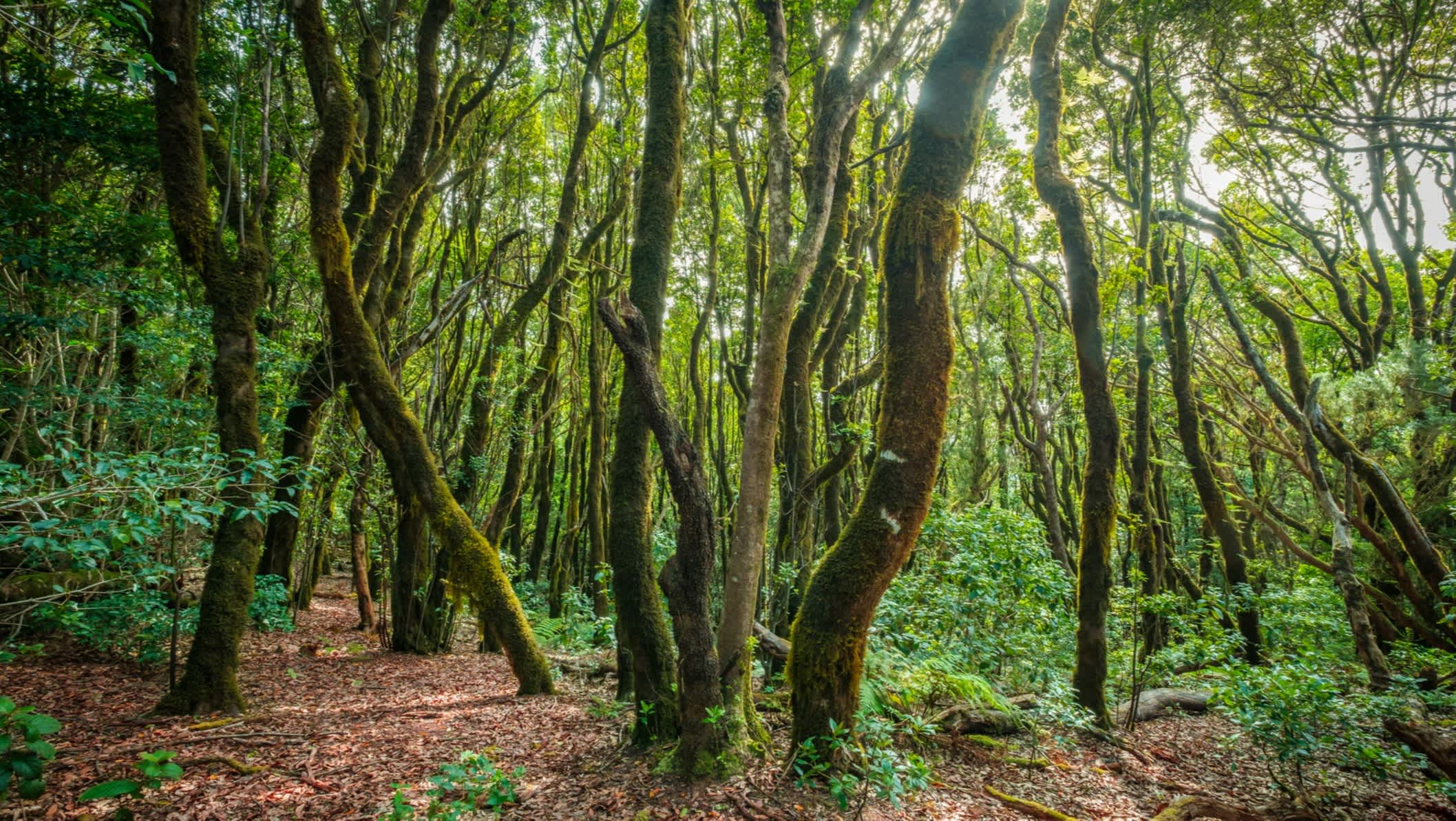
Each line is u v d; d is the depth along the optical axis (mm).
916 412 4727
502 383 14258
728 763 4844
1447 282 14547
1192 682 9789
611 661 10445
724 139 13969
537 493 21625
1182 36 12375
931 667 6602
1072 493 19938
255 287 7562
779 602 10016
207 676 6754
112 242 8438
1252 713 5902
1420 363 11820
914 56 11422
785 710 6637
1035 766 6191
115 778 4879
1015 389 18625
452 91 12109
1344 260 16438
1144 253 9992
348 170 11797
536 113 16406
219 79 9391
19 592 7824
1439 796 6035
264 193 7941
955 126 4836
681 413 19781
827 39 9719
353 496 13289
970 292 17188
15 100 7777
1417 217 14359
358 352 8320
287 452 9812
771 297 5496
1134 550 11148
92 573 8289
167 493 4574
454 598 8500
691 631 4902
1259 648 10531
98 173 9438
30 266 7539
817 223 5555
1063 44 12711
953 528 9133
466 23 12055
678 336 21172
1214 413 16016
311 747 5879
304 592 15039
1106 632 7570
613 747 5832
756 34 10328
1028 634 8203
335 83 8141
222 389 7195
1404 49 13148
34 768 2742
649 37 6707
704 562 4910
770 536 17078
